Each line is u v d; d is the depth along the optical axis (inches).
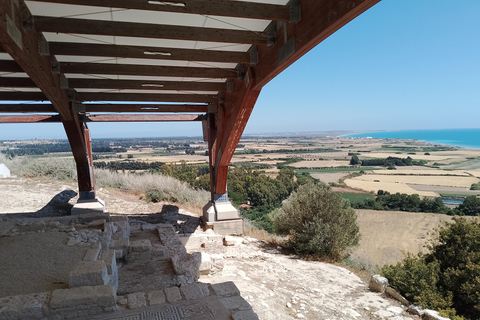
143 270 221.9
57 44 209.8
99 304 136.9
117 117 391.9
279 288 247.4
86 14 178.5
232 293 172.9
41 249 194.9
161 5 154.0
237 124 324.8
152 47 227.9
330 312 215.9
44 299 132.6
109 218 304.8
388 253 689.0
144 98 355.6
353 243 415.8
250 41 205.8
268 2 173.0
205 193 641.0
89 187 384.5
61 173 601.6
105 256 179.6
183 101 373.4
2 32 134.7
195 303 153.3
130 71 260.7
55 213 418.3
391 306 253.6
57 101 270.4
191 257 242.4
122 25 180.9
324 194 399.2
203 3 158.6
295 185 1253.7
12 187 497.0
